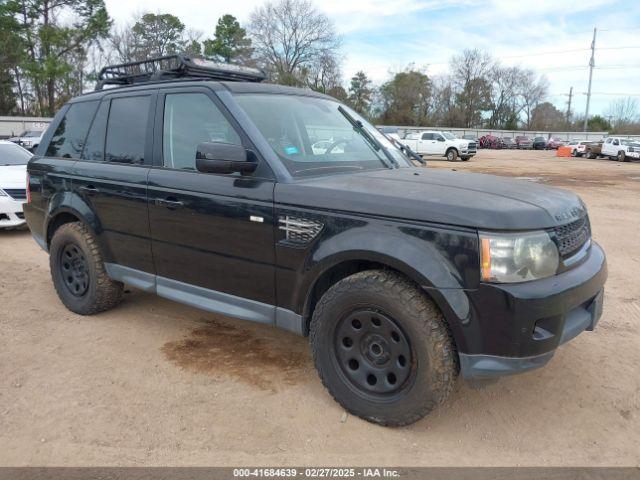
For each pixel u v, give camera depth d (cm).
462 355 269
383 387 295
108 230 426
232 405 324
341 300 298
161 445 285
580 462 277
